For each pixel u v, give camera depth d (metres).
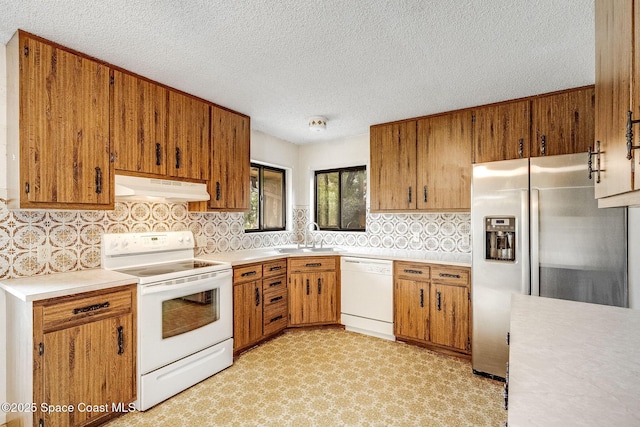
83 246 2.20
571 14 1.54
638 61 0.62
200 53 1.93
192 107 2.57
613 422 0.60
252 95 2.59
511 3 1.46
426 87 2.43
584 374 0.80
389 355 2.73
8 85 1.81
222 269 2.49
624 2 0.71
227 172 2.88
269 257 3.00
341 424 1.82
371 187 3.40
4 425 1.84
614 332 1.09
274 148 3.91
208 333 2.36
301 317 3.27
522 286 2.20
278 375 2.38
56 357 1.62
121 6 1.48
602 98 0.93
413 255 3.12
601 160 0.97
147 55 1.95
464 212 2.87
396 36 1.74
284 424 1.82
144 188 2.18
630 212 1.92
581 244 2.03
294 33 1.72
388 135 3.30
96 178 1.97
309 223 4.21
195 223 2.99
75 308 1.69
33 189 1.71
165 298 2.07
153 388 1.99
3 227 1.86
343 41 1.79
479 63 2.05
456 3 1.47
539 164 2.17
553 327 1.14
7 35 1.74
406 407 1.98
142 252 2.46
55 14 1.55
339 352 2.79
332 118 3.19
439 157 3.00
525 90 2.48
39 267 2.00
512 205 2.27
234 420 1.85
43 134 1.75
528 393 0.72
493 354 2.33
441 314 2.74
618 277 1.94
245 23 1.62
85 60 1.93
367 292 3.18
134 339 1.95
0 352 1.84
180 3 1.46
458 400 2.06
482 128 2.79
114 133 2.06
